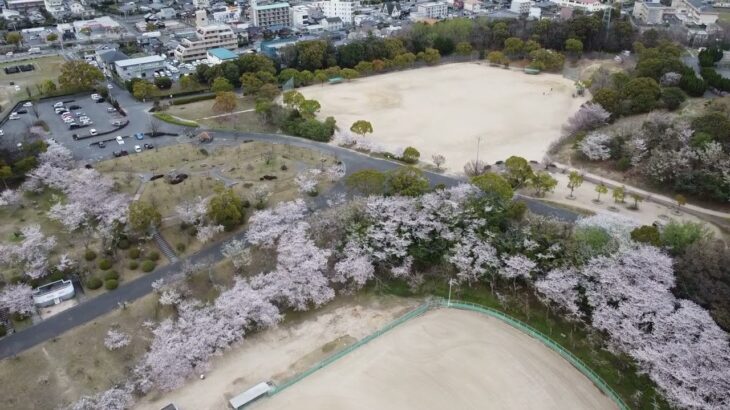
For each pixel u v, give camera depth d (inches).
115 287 3538.4
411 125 6230.3
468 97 7145.7
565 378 2898.6
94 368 2989.7
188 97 7052.2
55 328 3216.0
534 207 4416.8
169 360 2844.5
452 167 5167.3
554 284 3164.4
